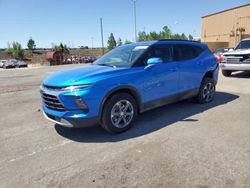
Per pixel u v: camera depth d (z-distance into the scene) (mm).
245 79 11234
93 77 4418
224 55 11992
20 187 3121
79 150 4105
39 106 7320
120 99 4695
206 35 53062
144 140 4406
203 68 6578
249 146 4023
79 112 4305
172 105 6758
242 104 6691
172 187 2988
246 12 43375
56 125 5422
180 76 5867
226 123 5156
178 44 6086
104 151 4027
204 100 6879
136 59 5102
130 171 3383
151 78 5168
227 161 3551
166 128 4969
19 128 5301
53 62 49094
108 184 3107
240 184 3006
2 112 6738
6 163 3748
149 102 5234
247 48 11773
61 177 3307
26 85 12320
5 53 85188
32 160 3814
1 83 13578
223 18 48031
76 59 54125
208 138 4391
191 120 5426
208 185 3002
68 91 4250
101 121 4586
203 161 3570
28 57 83375
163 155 3797
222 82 10609
